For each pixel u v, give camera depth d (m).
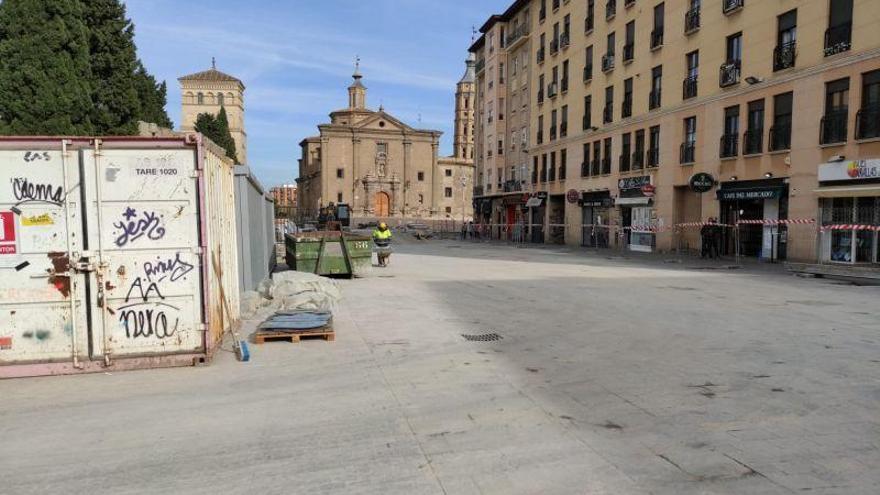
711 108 26.45
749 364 6.62
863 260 19.22
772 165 22.84
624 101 33.84
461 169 105.38
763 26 23.39
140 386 5.85
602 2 36.09
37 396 5.55
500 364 6.67
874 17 18.75
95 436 4.51
